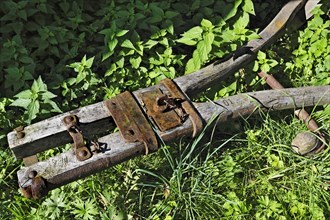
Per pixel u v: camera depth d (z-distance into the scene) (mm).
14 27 2396
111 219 2072
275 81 2365
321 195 2133
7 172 2223
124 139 1910
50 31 2379
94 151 1878
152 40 2412
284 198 2137
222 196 2113
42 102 2215
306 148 2189
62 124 1929
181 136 1999
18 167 2227
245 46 2314
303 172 2189
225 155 2266
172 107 2008
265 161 2266
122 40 2379
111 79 2357
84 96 2355
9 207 2119
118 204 2145
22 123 2252
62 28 2408
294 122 2324
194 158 2205
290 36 2627
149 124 1961
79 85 2326
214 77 2186
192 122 1998
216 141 2307
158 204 2119
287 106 2193
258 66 2377
